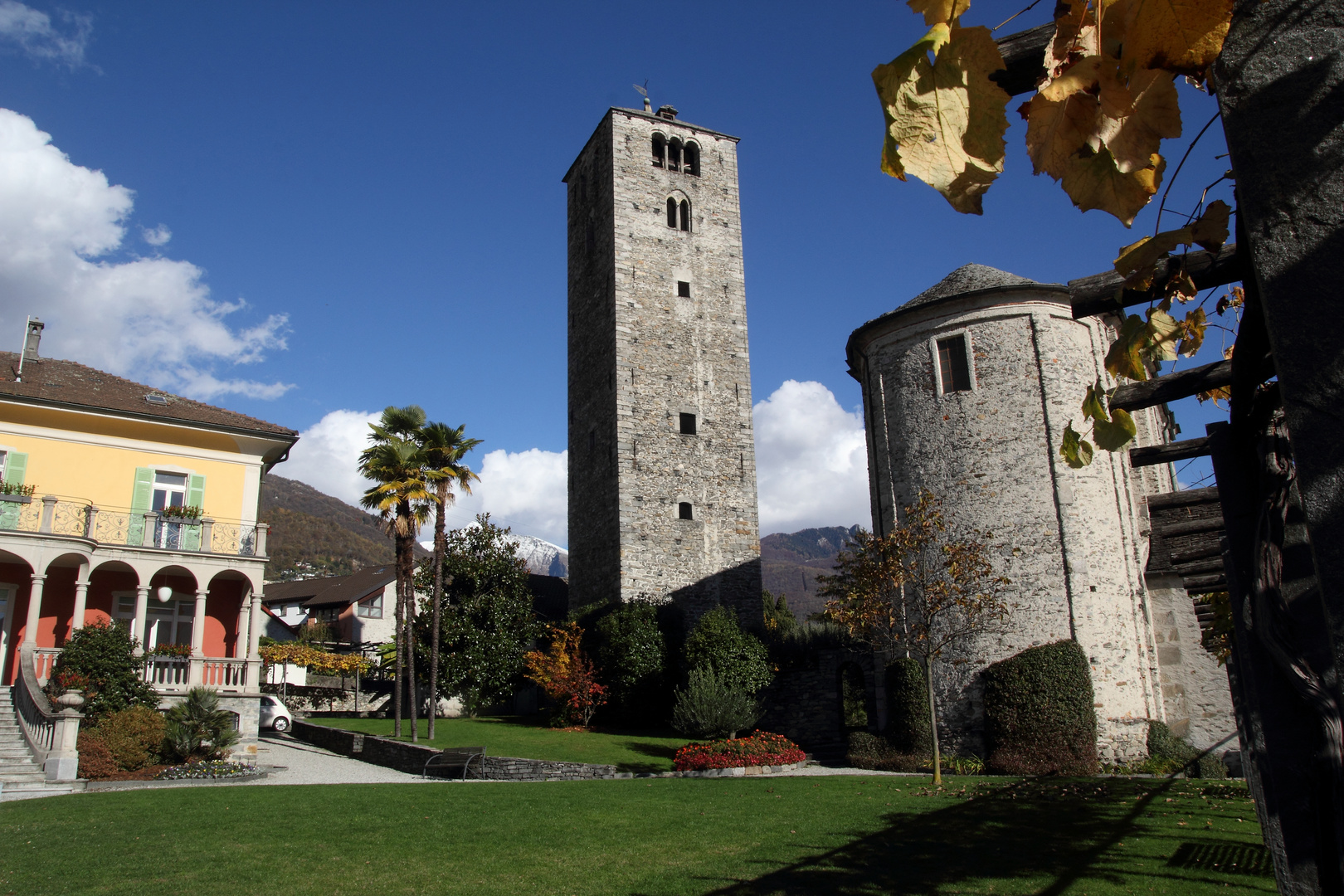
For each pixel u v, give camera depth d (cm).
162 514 2452
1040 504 2156
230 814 1430
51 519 2255
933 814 1369
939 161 179
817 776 2002
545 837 1246
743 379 3956
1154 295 417
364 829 1315
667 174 4097
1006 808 1403
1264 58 246
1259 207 241
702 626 2977
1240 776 1992
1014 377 2247
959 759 2092
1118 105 197
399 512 2919
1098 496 2177
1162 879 909
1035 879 929
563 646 3156
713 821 1359
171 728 2094
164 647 2331
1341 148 233
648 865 1060
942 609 2092
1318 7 243
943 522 2208
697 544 3650
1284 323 233
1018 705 2019
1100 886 887
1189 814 1292
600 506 3738
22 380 2467
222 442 2633
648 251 3947
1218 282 410
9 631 2317
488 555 3609
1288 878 436
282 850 1161
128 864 1074
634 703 3052
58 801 1573
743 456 3853
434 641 2795
